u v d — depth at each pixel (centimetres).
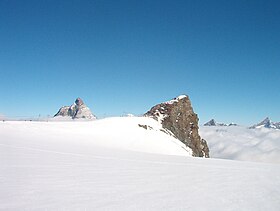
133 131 6138
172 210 884
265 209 959
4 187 1027
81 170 1459
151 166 1819
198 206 947
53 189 1038
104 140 4884
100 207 867
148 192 1096
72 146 2864
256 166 2217
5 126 3966
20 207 825
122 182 1245
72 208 841
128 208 876
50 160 1709
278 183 1459
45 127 4625
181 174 1572
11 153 1892
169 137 6819
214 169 1864
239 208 956
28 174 1266
